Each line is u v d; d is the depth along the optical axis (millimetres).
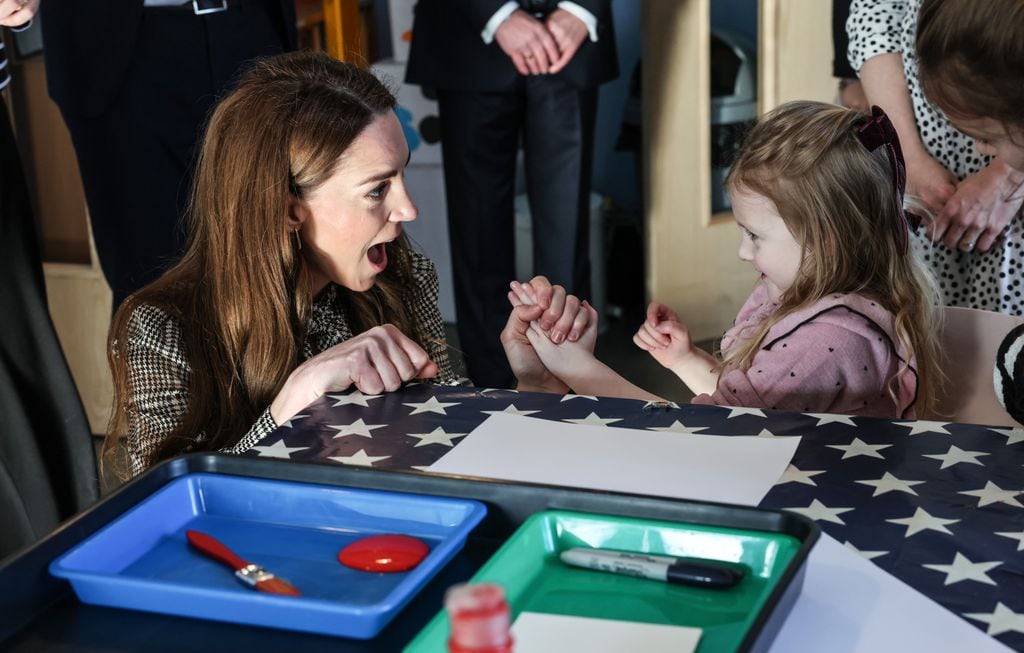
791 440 1046
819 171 1352
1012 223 1846
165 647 734
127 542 846
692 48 3125
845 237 1358
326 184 1338
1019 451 999
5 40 2719
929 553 836
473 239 3004
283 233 1348
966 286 1932
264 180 1331
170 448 1346
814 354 1312
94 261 2779
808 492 941
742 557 792
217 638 743
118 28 2244
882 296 1370
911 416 1375
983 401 1372
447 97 2895
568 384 1478
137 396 1370
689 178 3242
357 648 728
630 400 1173
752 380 1329
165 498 889
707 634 731
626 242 3643
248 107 1346
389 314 1559
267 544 868
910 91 1999
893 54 2045
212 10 2268
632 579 799
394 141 1364
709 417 1114
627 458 1026
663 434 1078
